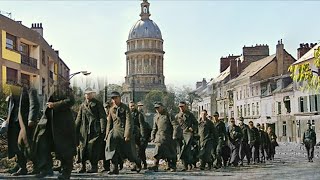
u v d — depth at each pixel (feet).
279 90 227.20
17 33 143.13
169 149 45.24
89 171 41.22
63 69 222.28
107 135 39.83
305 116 205.05
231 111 292.81
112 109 39.88
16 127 35.88
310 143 75.31
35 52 156.87
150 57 492.95
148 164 57.57
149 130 48.91
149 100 363.76
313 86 29.27
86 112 40.93
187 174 42.57
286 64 252.01
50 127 33.53
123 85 226.17
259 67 262.88
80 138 41.06
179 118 49.03
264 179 39.11
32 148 34.06
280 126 226.58
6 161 48.65
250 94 261.85
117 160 39.55
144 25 501.97
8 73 138.72
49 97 32.94
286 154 103.40
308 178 40.65
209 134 50.90
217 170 50.19
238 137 61.05
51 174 33.88
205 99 352.49
